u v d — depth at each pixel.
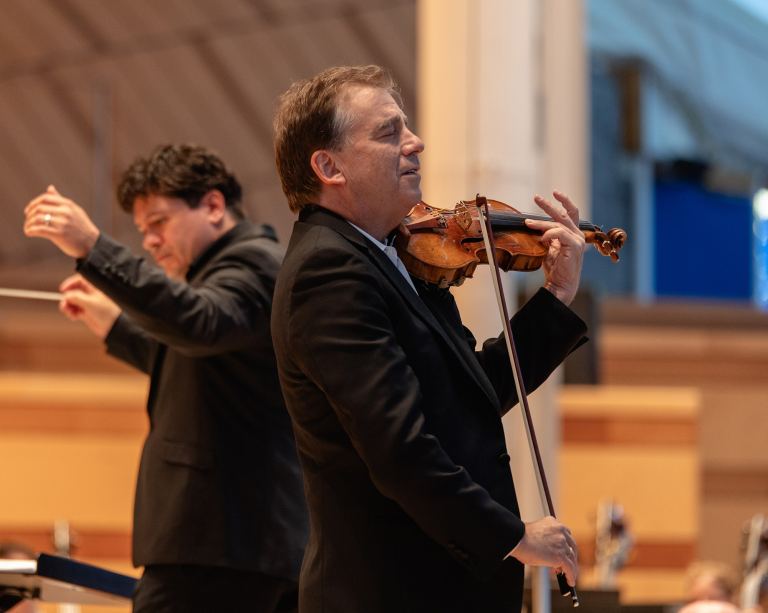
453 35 11.56
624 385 18.36
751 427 18.14
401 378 4.47
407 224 5.16
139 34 18.98
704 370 18.38
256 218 18.72
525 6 11.63
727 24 20.48
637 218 19.70
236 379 6.57
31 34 18.95
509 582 4.71
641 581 15.84
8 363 17.58
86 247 6.25
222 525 6.40
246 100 18.94
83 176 18.78
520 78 11.59
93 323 7.35
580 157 13.47
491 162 11.47
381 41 18.95
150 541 6.45
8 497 15.30
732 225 19.95
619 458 16.05
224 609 6.46
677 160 19.81
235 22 19.00
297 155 4.91
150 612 6.44
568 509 15.96
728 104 20.44
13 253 18.64
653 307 18.66
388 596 4.56
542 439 11.61
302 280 4.61
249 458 6.52
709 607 9.18
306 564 4.74
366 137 4.82
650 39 20.20
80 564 6.66
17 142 18.84
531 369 5.24
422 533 4.62
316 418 4.66
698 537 17.38
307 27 18.98
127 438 15.51
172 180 6.86
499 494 4.70
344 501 4.66
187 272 6.97
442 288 5.14
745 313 18.80
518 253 5.28
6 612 7.90
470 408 4.77
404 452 4.36
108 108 18.88
